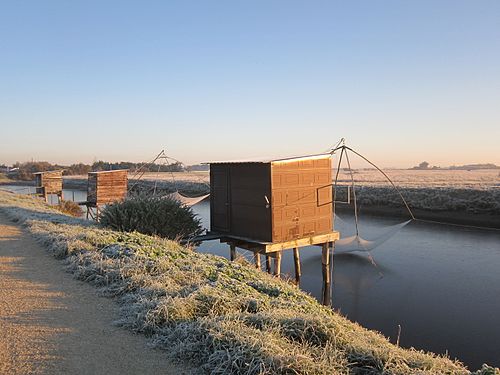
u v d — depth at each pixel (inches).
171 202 569.3
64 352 180.4
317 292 566.6
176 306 222.2
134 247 362.3
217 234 590.9
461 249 800.3
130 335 203.6
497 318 454.0
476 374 182.7
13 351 178.9
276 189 533.0
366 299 530.6
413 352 211.2
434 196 1417.3
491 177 2866.6
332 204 607.2
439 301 514.0
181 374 166.1
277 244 527.5
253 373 160.6
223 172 603.8
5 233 486.3
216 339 184.7
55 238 408.5
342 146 557.6
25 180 3663.9
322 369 168.1
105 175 991.0
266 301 261.6
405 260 718.5
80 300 253.0
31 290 268.5
